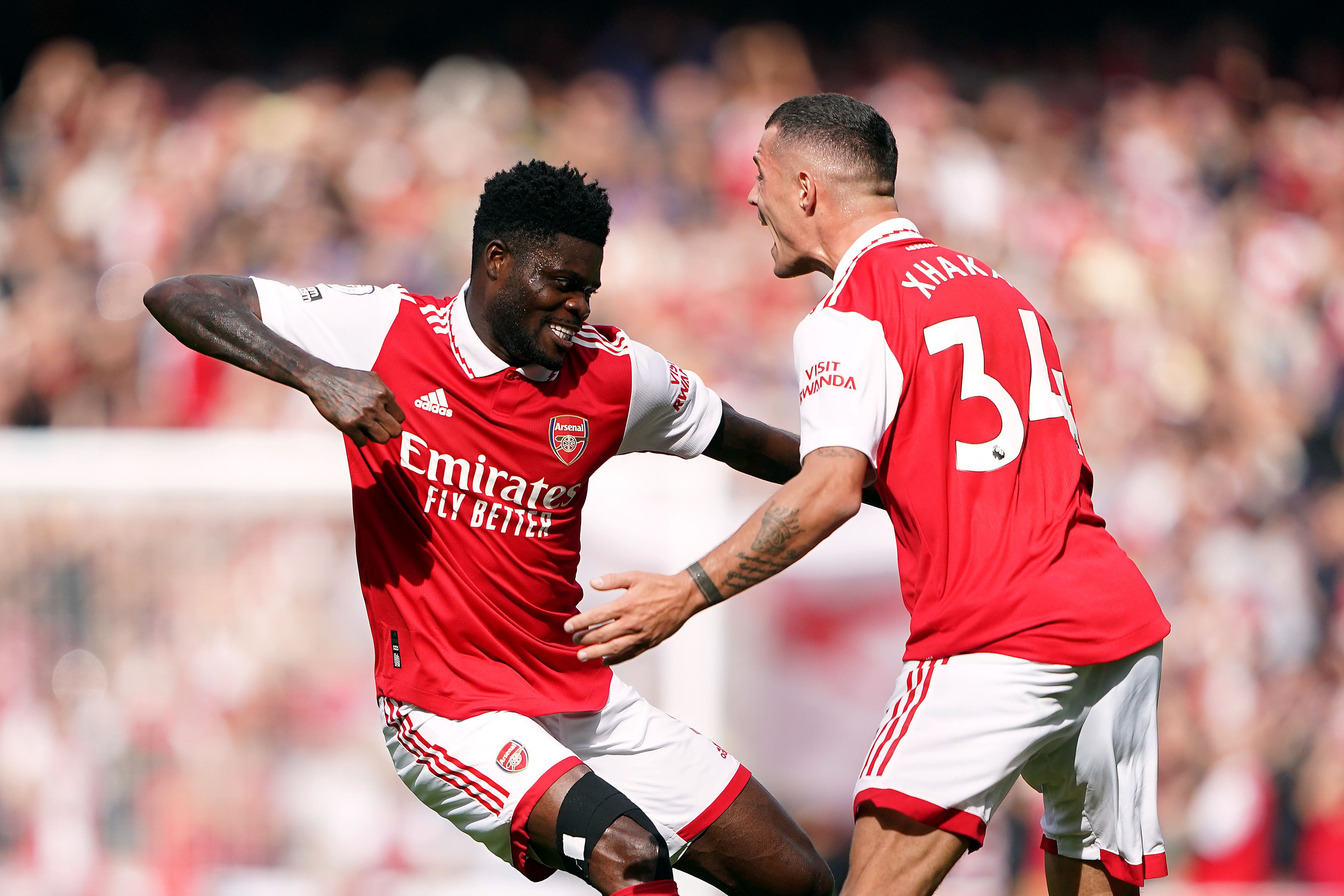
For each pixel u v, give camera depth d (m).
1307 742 27.91
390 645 12.38
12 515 21.91
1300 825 27.00
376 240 37.19
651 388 12.44
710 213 39.09
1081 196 41.53
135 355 34.66
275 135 39.09
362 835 21.77
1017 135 43.28
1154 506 32.50
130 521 22.06
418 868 21.67
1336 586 31.62
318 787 21.92
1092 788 11.60
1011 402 11.51
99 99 40.78
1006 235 39.81
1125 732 11.50
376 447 11.96
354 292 12.00
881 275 11.66
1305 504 33.84
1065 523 11.38
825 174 12.23
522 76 46.66
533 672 12.47
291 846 21.78
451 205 37.81
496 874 21.66
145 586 22.05
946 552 11.22
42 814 21.64
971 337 11.50
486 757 11.95
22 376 34.03
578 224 11.41
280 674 22.00
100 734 21.83
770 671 22.86
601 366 12.21
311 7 49.38
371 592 12.37
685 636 22.11
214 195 37.94
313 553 22.22
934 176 40.19
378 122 39.91
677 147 41.00
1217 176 44.72
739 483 22.03
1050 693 11.05
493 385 11.84
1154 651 11.54
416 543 12.12
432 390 11.87
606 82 44.81
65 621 21.94
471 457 11.93
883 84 44.75
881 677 23.00
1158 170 43.50
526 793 11.75
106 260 36.66
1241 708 28.59
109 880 21.69
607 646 10.77
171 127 40.09
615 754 13.06
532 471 12.05
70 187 38.28
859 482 10.98
